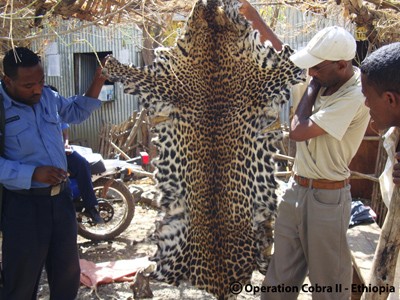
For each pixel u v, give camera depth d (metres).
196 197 2.77
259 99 2.61
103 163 4.88
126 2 2.71
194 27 2.55
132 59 9.87
